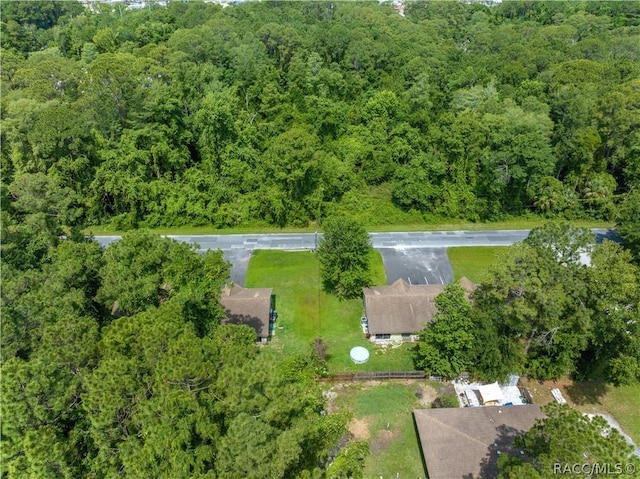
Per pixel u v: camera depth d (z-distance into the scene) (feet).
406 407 139.85
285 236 228.02
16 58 285.84
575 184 247.29
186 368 80.89
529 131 227.40
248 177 236.84
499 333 143.43
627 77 278.05
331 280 182.60
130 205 229.45
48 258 136.05
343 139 261.03
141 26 323.98
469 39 408.67
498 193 243.40
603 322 129.80
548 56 312.71
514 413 127.13
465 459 115.03
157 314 101.45
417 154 248.93
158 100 220.43
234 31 318.65
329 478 90.27
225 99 240.53
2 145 216.95
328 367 154.30
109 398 80.18
